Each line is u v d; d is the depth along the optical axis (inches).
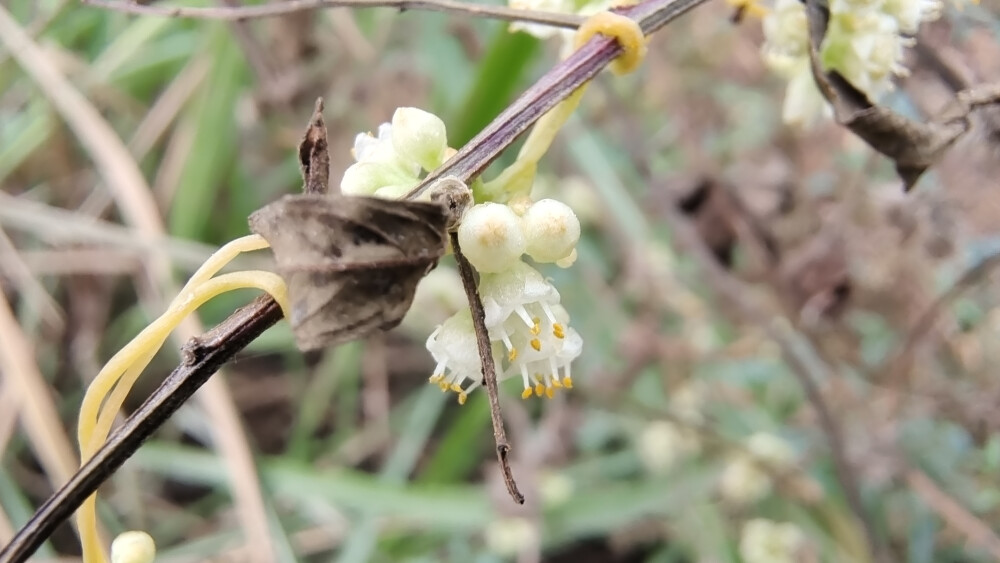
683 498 5.3
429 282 5.2
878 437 4.6
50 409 4.9
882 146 2.5
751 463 5.1
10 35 5.4
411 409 6.4
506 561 5.5
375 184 2.1
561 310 2.2
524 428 5.5
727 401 5.6
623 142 5.2
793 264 4.9
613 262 6.5
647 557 5.9
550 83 2.1
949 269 4.4
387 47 6.6
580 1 2.7
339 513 5.3
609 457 5.8
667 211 5.0
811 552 5.1
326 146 2.0
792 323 4.8
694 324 5.7
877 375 4.6
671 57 6.1
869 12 2.6
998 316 4.4
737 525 5.4
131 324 6.0
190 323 5.3
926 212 4.2
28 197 6.3
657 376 5.8
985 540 4.2
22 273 5.5
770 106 5.9
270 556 4.5
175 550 5.2
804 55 2.9
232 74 5.7
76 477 1.9
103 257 5.7
